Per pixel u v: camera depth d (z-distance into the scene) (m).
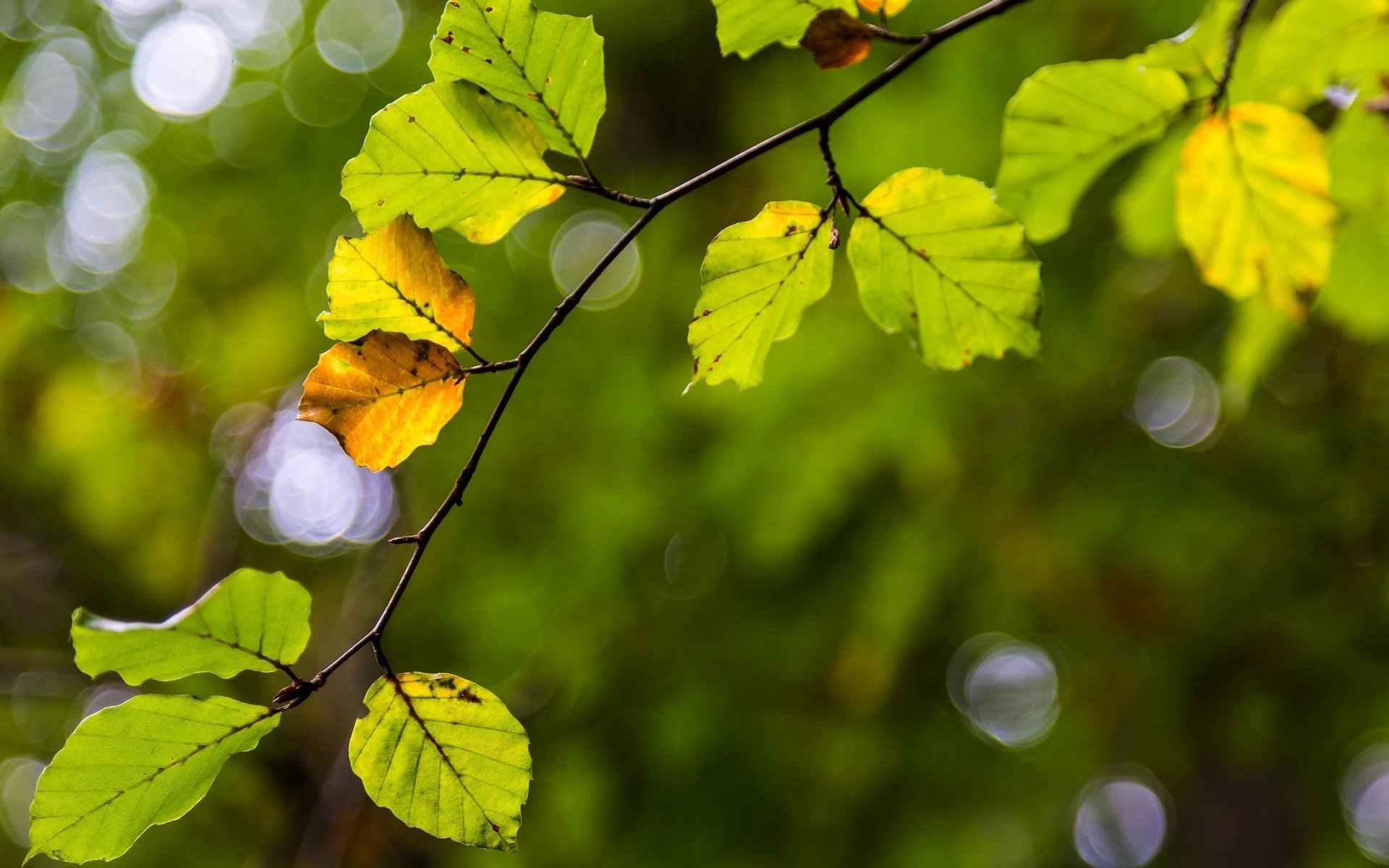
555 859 2.35
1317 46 1.05
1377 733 2.20
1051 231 1.07
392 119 0.95
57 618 3.31
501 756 0.95
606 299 2.77
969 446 1.97
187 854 2.40
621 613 2.42
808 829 2.32
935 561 1.96
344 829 2.20
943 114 1.91
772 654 2.40
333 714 2.51
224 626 0.92
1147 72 1.01
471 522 2.65
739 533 2.28
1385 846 3.13
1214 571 2.00
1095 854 4.11
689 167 2.96
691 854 2.31
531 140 0.96
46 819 0.93
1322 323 1.83
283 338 3.04
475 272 2.62
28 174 3.45
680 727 2.37
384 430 0.96
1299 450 1.90
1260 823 2.28
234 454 3.23
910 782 2.40
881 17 0.98
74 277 3.60
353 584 2.72
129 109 3.21
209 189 3.04
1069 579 2.01
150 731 0.93
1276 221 1.05
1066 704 2.43
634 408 2.40
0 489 3.37
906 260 1.00
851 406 1.90
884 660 2.09
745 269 0.99
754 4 0.98
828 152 0.98
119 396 3.24
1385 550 1.85
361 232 2.83
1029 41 1.89
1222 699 2.09
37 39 3.26
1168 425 2.22
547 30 0.94
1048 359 1.95
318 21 3.01
